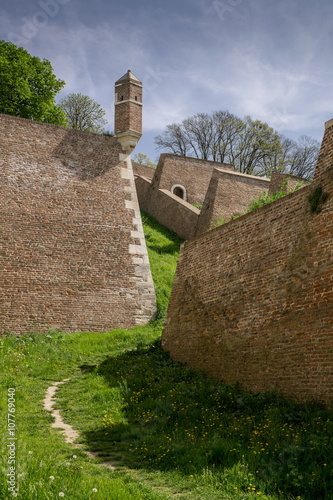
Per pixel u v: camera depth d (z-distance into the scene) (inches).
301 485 235.6
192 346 567.2
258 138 2085.4
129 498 222.1
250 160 2078.0
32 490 202.7
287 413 358.3
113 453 313.3
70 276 775.1
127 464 293.1
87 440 338.3
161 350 636.7
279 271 439.8
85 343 701.3
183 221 1317.7
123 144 890.7
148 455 304.0
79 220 810.2
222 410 399.9
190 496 238.4
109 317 781.9
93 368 583.5
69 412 410.9
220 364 502.0
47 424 373.4
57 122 1218.6
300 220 427.5
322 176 411.2
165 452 304.0
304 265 408.5
